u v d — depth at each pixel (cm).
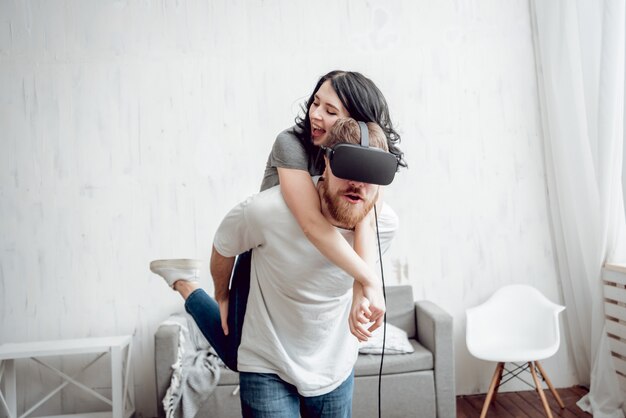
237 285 126
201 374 244
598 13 268
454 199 314
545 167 320
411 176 312
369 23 312
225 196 302
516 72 320
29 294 293
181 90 302
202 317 134
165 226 300
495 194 317
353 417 252
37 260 294
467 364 312
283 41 307
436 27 316
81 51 297
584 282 300
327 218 102
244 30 305
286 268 106
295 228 103
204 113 302
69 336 294
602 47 256
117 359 263
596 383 270
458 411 283
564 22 291
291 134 111
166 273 141
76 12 298
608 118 257
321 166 110
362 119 103
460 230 314
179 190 301
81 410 292
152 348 296
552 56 303
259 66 305
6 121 294
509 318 292
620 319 261
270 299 113
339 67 309
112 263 297
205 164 302
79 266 296
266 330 112
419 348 269
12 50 295
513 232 317
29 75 295
